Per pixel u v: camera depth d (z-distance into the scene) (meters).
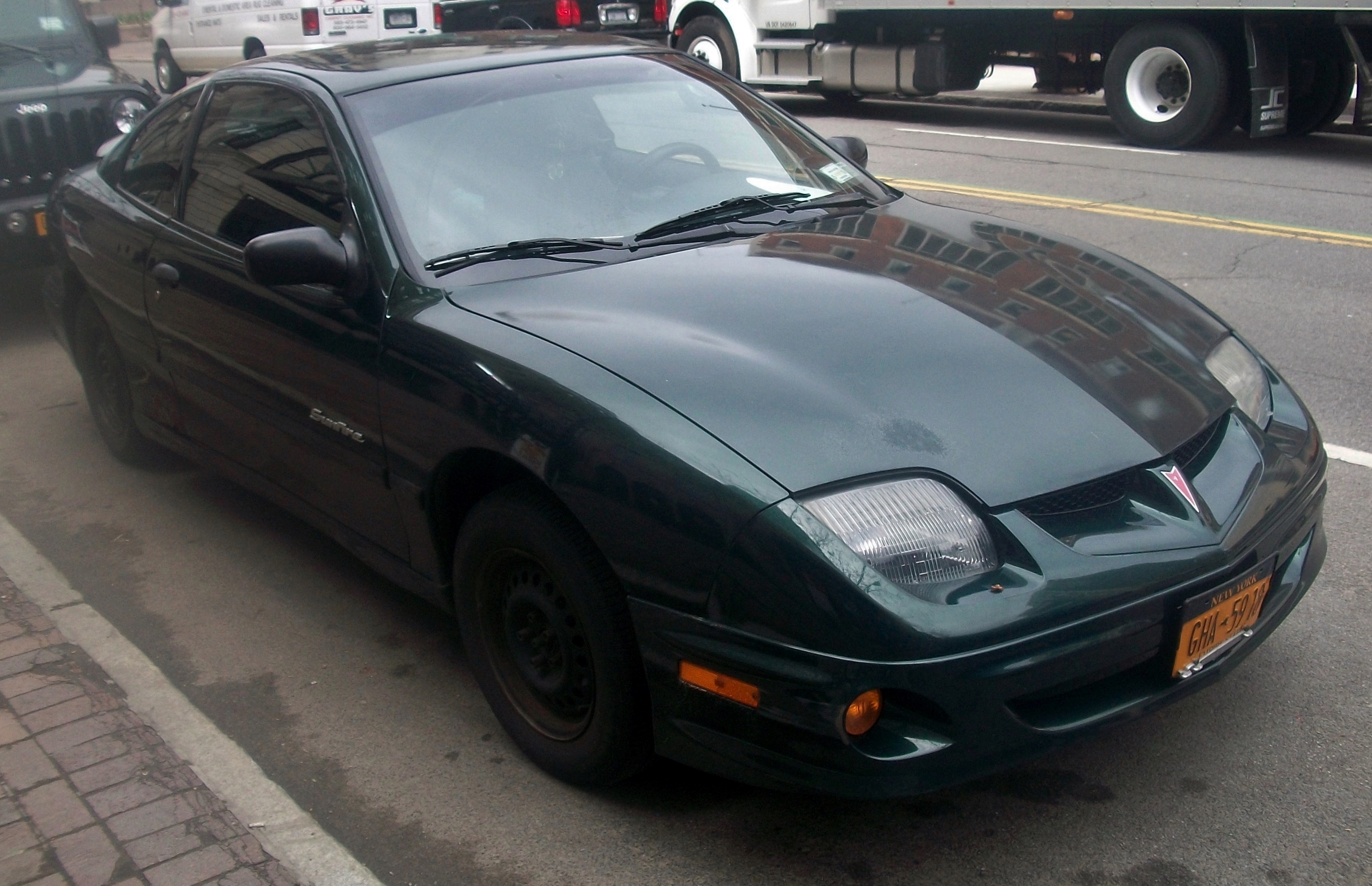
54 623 3.80
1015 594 2.42
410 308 3.17
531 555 2.85
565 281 3.19
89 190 4.88
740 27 14.78
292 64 4.02
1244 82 11.69
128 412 4.95
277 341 3.58
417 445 3.09
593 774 2.89
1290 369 5.84
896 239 3.51
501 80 3.82
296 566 4.28
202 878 2.65
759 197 3.74
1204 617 2.62
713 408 2.61
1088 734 2.54
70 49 7.34
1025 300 3.14
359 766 3.15
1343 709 3.22
